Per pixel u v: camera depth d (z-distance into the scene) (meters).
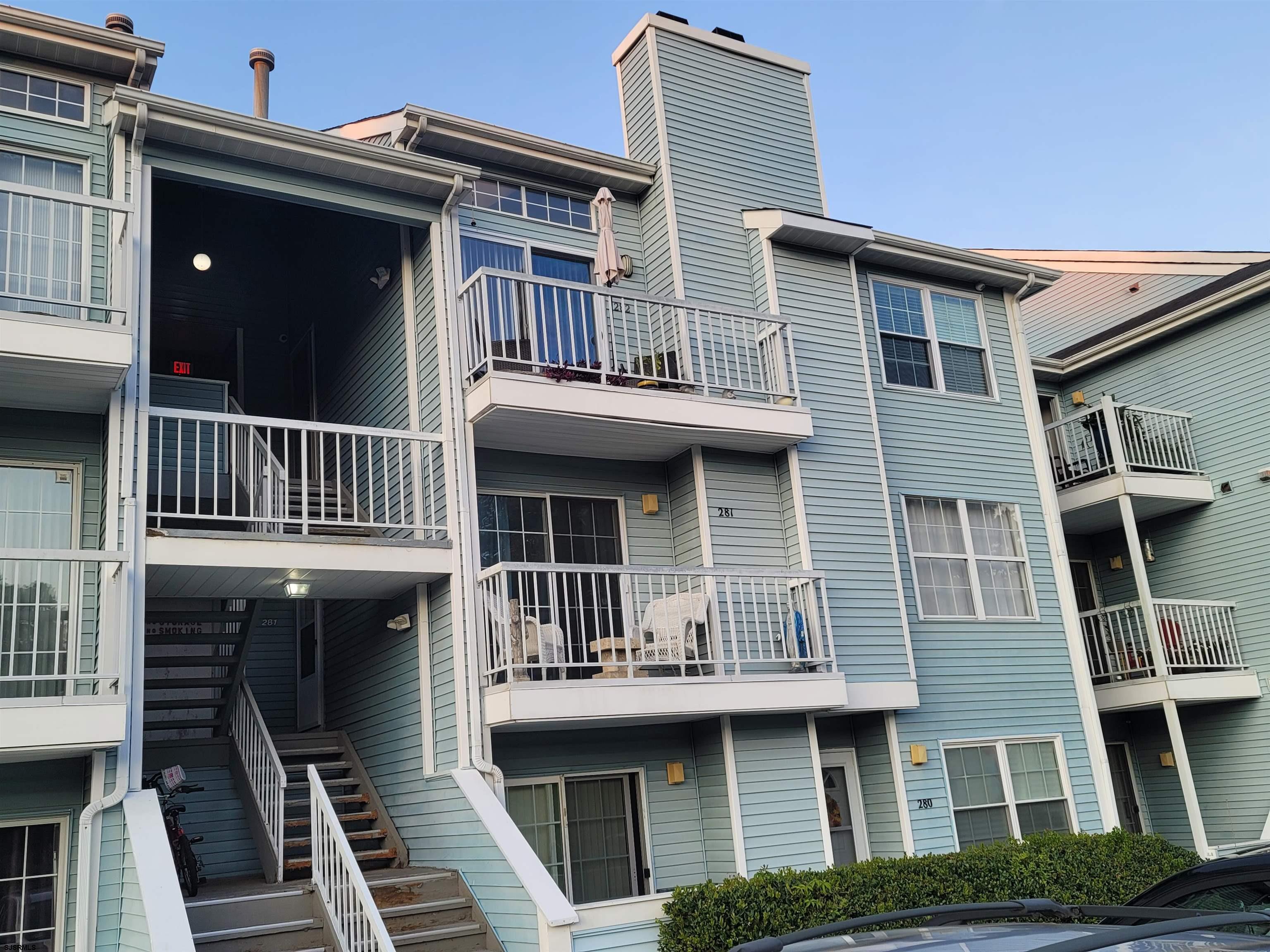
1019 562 13.98
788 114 13.87
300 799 10.66
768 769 10.70
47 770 8.06
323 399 13.16
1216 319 16.06
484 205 12.05
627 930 8.39
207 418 8.88
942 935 2.85
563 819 10.34
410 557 9.52
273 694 13.05
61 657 8.37
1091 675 15.30
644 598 11.29
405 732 10.27
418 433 9.85
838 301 12.84
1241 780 14.90
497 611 9.60
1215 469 15.85
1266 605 14.98
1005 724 12.91
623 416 10.21
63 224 8.98
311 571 9.16
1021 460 14.48
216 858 10.55
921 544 13.17
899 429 13.41
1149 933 2.28
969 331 14.65
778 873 9.38
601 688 9.30
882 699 11.45
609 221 11.34
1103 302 18.48
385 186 10.25
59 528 8.76
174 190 12.88
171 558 8.54
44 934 7.87
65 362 7.92
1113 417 15.20
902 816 11.60
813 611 10.89
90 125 9.32
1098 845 11.41
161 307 13.31
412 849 9.94
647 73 13.05
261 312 14.10
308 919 8.12
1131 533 14.72
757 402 11.45
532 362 9.98
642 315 12.44
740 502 11.52
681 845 10.73
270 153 9.53
